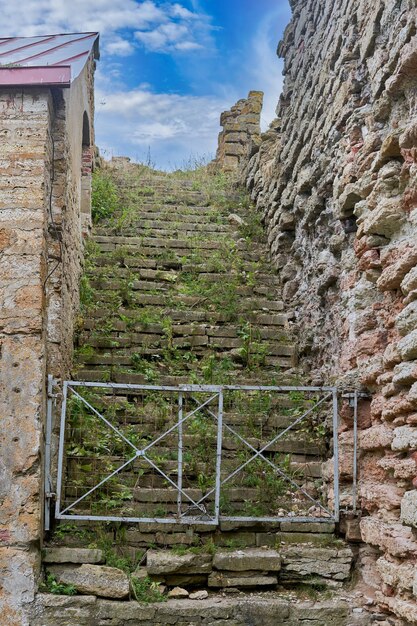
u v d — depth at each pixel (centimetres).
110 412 555
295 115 761
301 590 444
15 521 422
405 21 434
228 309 722
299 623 414
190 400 595
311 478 525
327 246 606
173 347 664
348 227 524
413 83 420
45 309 473
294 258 743
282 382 623
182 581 439
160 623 409
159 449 533
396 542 386
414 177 388
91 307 693
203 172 1220
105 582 419
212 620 412
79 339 648
